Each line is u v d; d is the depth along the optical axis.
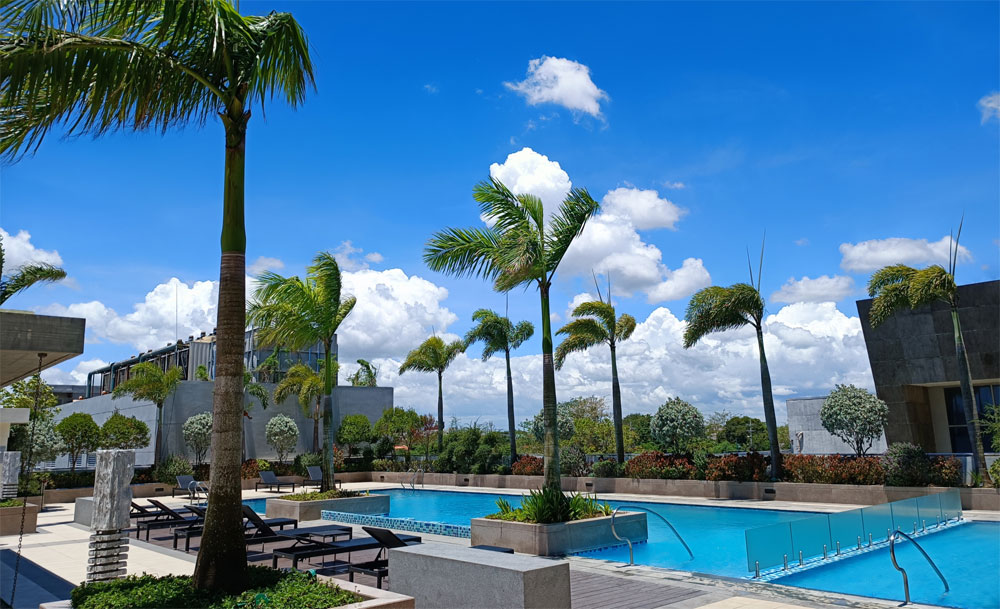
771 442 19.27
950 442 27.52
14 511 14.87
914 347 25.39
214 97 7.01
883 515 11.91
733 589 8.16
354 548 9.49
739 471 19.64
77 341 9.42
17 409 18.31
